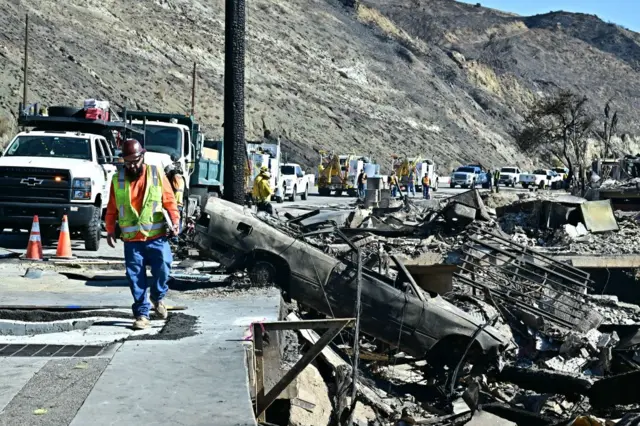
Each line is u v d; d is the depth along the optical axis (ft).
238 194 57.93
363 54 416.67
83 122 68.44
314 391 37.37
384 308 44.86
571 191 179.93
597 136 411.95
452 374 44.78
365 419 39.22
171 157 75.31
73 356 28.17
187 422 22.07
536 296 59.00
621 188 128.67
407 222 78.18
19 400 23.39
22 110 70.23
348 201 162.09
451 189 246.27
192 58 298.15
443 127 387.75
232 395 24.23
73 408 22.82
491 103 482.69
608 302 65.21
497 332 46.78
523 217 97.50
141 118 84.69
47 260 53.16
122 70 238.48
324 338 29.76
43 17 237.04
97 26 264.93
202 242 45.06
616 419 39.75
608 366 51.49
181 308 36.99
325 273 44.86
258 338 30.53
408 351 45.19
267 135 262.06
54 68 199.31
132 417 22.33
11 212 60.08
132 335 31.37
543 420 38.58
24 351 28.78
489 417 39.55
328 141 286.66
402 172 212.64
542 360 53.16
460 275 59.06
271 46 358.84
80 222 60.49
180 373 26.30
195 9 351.25
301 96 323.98
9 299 38.01
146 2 322.14
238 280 44.42
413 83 419.13
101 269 50.96
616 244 84.12
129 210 31.78
